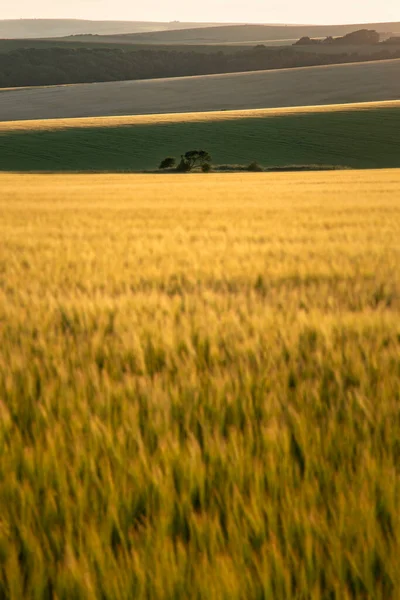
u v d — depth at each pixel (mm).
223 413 8367
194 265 23672
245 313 14562
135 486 6742
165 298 16359
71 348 11898
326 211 55094
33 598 5297
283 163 199000
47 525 6188
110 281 20984
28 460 7121
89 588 5121
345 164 195375
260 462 6992
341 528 5879
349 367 10422
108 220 49688
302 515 5996
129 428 7883
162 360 11414
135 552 5559
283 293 17344
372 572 5516
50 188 109688
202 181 127812
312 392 9031
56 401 9094
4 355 11477
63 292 18656
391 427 7934
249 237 35281
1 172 185875
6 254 28953
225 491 6551
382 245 29859
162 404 8562
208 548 5773
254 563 5523
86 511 6324
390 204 62219
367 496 6324
